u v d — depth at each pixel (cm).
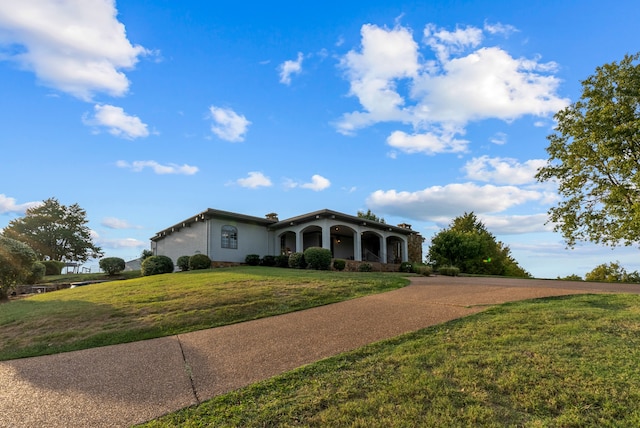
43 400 412
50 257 4047
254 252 2358
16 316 891
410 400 359
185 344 624
